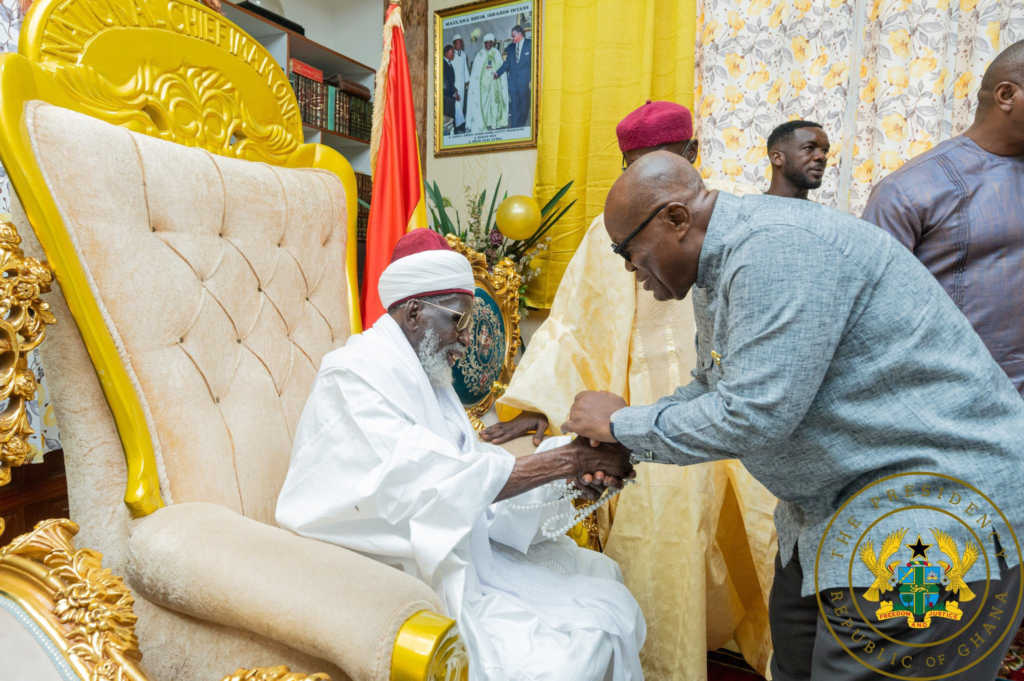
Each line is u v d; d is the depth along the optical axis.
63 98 1.34
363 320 2.47
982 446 1.02
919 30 2.60
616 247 1.19
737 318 1.05
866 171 2.78
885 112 2.68
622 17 3.20
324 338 1.85
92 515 1.26
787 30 2.86
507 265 2.63
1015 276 1.64
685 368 2.13
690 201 1.13
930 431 1.03
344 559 1.11
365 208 3.97
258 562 1.09
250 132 1.81
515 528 1.67
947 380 1.04
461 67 3.82
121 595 0.96
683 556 2.01
